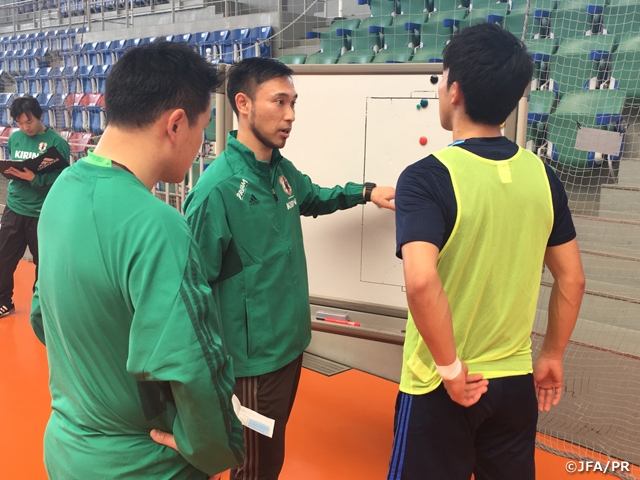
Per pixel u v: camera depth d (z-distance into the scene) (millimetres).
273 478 1687
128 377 873
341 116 2098
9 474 2088
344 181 2127
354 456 2219
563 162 3893
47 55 8742
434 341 1065
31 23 10570
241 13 7676
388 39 5887
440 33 5445
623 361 2625
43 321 942
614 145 2100
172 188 4344
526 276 1179
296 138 2191
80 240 840
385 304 2096
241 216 1553
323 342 3039
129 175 874
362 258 2115
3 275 3797
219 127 2227
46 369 3029
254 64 1581
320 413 2543
